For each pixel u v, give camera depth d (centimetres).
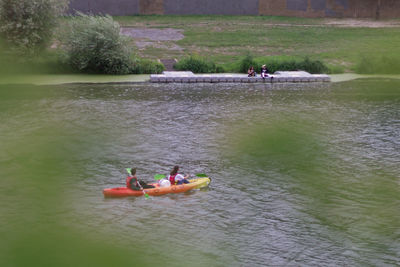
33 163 3278
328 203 2655
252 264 2034
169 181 2816
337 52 8725
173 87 6378
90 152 3525
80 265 2020
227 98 5612
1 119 4456
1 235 2269
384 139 3912
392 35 9756
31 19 7012
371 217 2480
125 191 2700
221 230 2331
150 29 9606
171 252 2123
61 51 7862
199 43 8906
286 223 2409
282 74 7262
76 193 2769
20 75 7106
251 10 11050
